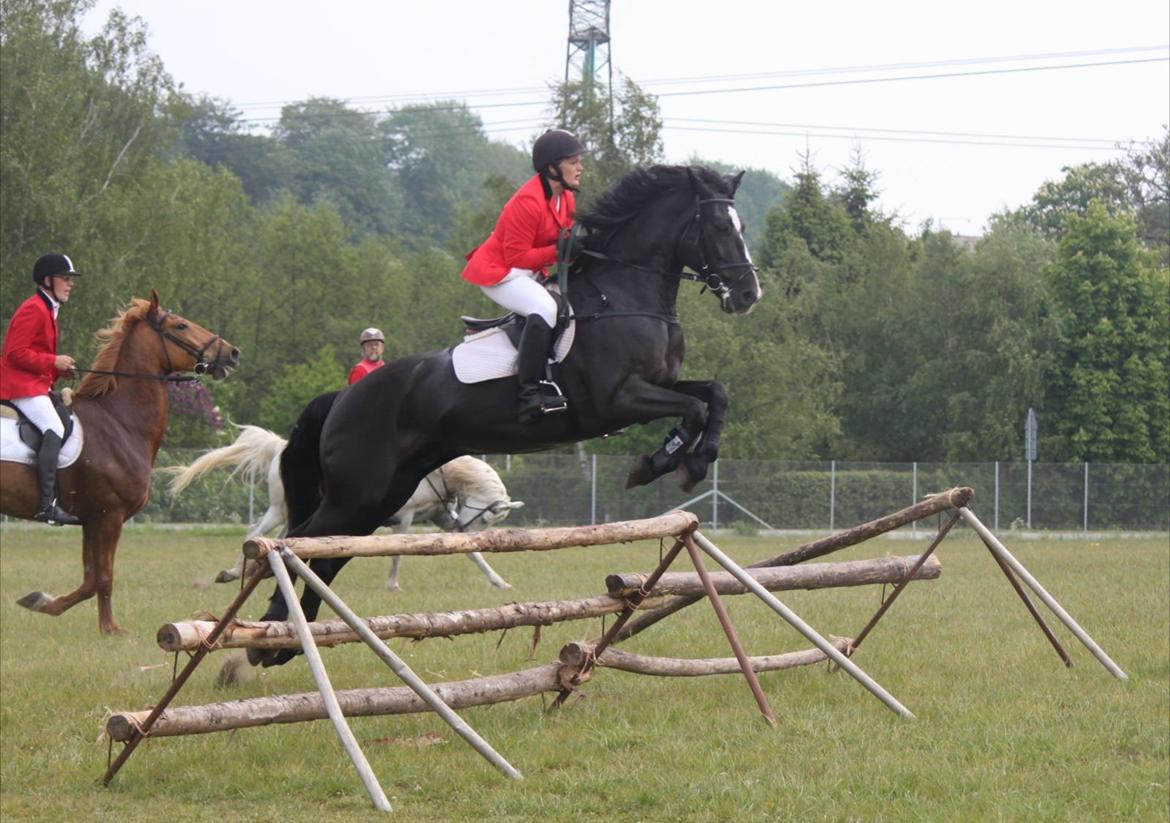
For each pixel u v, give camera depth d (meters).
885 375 40.81
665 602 7.98
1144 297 37.75
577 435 7.40
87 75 33.09
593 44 48.47
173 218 34.16
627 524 6.75
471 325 7.66
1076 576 15.52
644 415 7.12
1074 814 5.27
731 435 33.12
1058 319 37.78
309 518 8.27
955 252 40.38
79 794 5.80
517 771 5.96
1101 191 62.34
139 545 22.38
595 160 36.34
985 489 30.42
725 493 29.78
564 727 6.85
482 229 38.47
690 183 7.39
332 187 97.06
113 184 34.00
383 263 52.97
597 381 7.17
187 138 93.50
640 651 9.30
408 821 5.28
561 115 37.06
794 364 36.00
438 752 6.39
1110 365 37.72
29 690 7.94
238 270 47.53
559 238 7.34
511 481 29.03
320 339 48.53
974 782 5.69
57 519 10.29
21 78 30.53
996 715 6.97
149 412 10.75
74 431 10.21
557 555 20.53
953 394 38.72
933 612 11.47
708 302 34.22
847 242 47.72
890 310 41.12
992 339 38.09
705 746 6.36
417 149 114.62
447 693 6.47
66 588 14.15
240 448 12.70
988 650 9.20
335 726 5.57
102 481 10.32
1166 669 8.43
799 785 5.61
